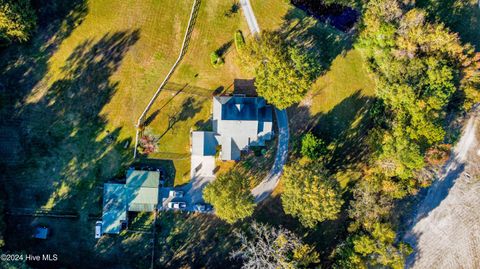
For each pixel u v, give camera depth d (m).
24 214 62.88
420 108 59.50
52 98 62.91
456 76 61.00
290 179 59.47
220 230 65.50
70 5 62.66
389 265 62.59
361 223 62.66
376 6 59.94
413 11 58.81
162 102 64.12
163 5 63.50
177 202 63.91
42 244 63.19
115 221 62.78
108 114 63.53
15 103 62.44
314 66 58.09
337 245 65.12
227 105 62.44
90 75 63.22
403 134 59.91
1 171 62.41
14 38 61.03
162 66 63.91
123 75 63.56
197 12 63.88
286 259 59.56
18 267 58.12
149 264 64.44
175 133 64.38
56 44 62.72
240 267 65.56
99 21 62.97
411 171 60.78
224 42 64.38
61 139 63.19
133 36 63.44
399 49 60.09
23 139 62.69
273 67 56.66
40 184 63.09
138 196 62.59
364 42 62.66
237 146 63.91
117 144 63.75
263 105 63.75
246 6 64.44
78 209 63.56
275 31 64.69
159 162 64.38
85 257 63.59
